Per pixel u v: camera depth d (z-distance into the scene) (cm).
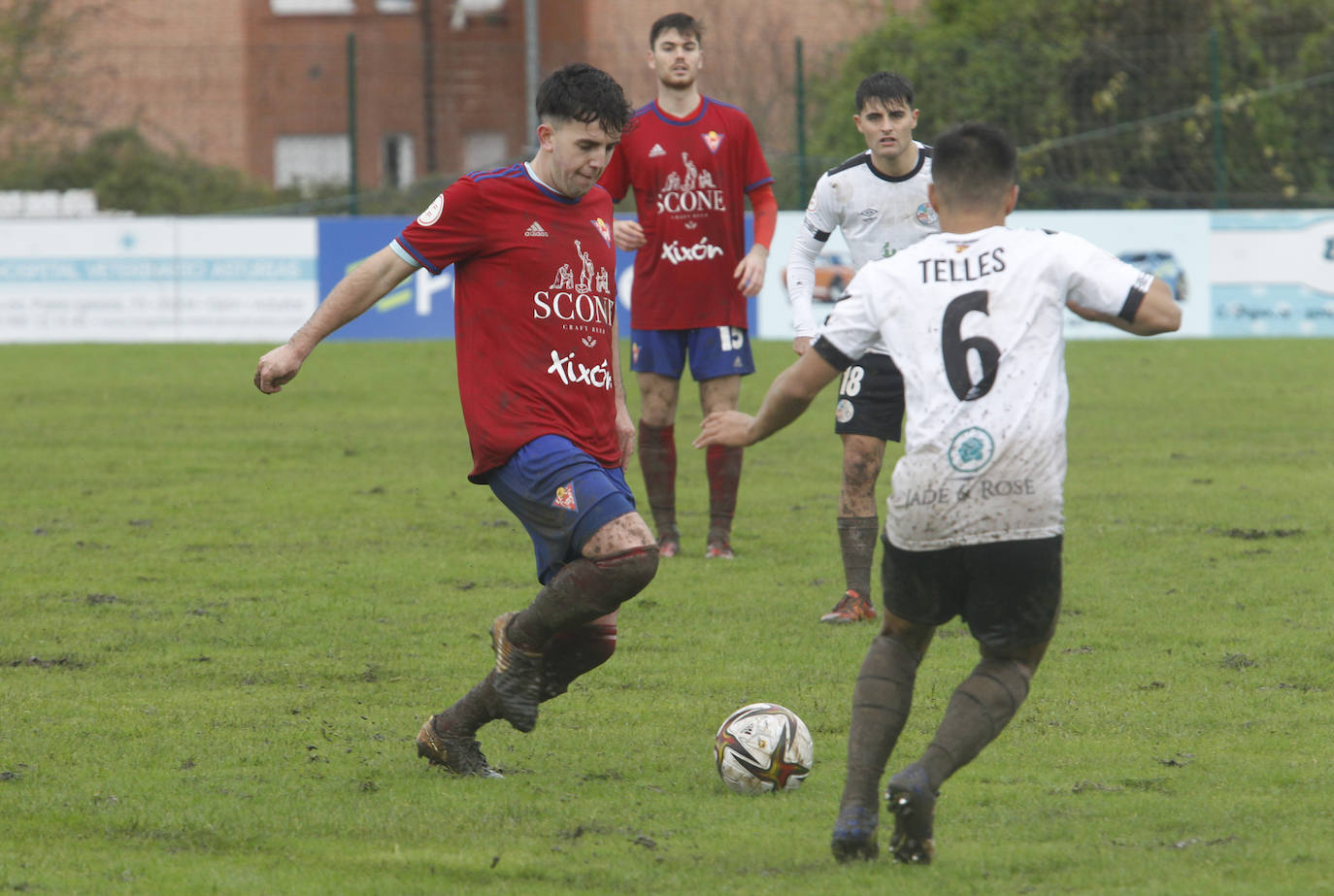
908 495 1282
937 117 9006
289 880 1284
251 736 1738
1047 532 1273
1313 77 9025
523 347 1569
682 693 1933
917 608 1327
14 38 10719
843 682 1977
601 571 1497
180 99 11025
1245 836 1377
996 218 1329
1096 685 1944
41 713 1830
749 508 3453
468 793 1530
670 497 2950
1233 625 2264
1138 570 2683
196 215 9819
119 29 11556
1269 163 8888
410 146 11200
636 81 10719
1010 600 1287
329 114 11156
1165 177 8950
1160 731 1741
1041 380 1268
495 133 11131
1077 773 1586
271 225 7706
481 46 11000
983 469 1255
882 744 1311
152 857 1351
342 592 2547
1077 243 1309
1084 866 1295
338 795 1523
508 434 1559
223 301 7719
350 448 4416
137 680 1994
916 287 1297
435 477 3888
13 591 2539
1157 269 7600
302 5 11656
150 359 6950
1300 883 1245
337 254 7712
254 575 2684
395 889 1262
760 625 2311
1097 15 9750
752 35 11462
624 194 2933
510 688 1548
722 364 2917
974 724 1283
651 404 2936
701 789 1552
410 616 2373
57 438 4575
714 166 2869
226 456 4231
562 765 1638
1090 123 9000
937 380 1272
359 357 7081
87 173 9975
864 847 1291
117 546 2952
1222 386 5756
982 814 1448
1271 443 4344
